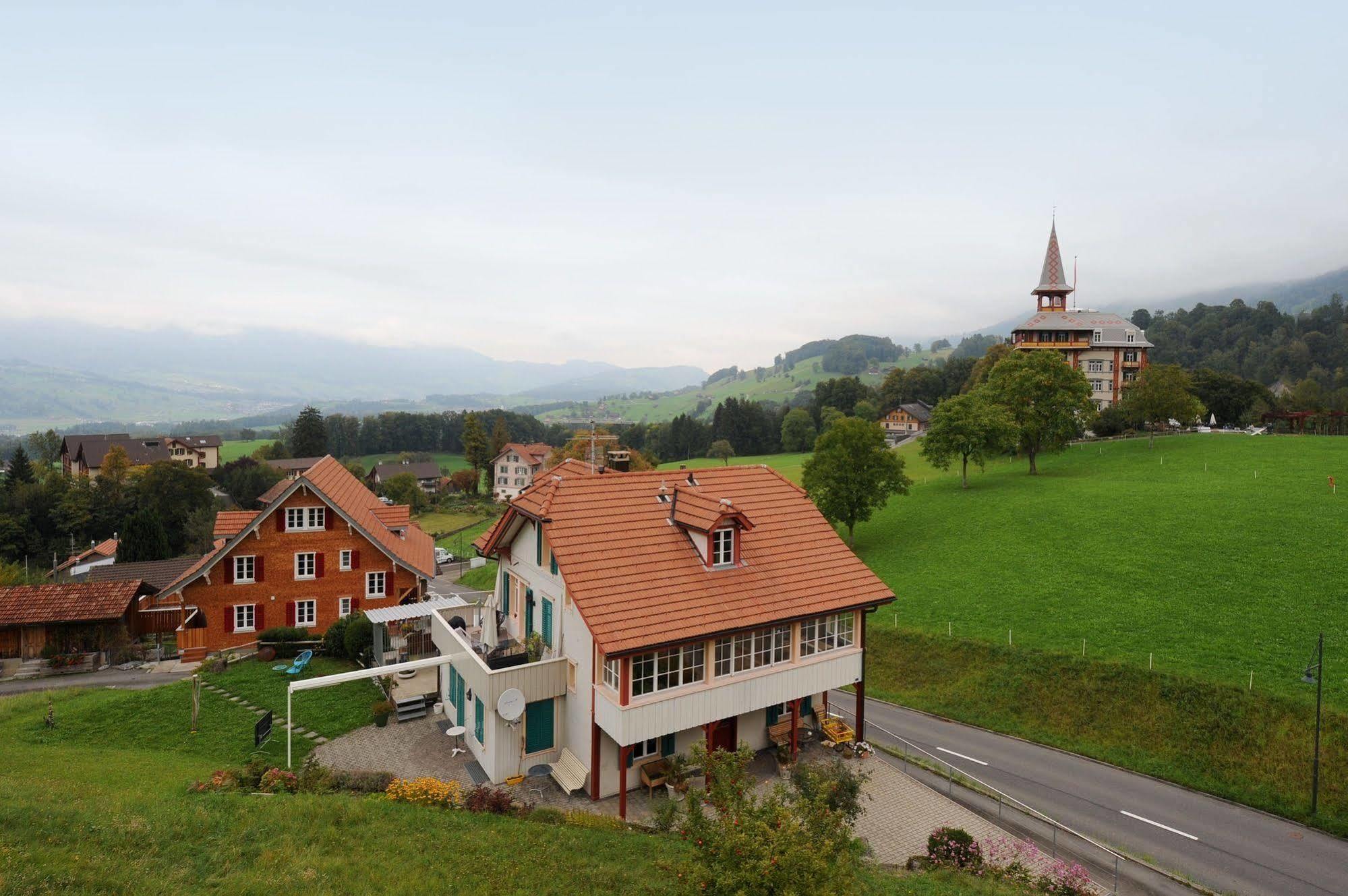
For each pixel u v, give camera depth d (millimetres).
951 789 28891
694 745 16609
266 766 23953
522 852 18891
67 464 134375
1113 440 96250
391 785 22750
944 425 76562
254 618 43875
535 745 26594
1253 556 46219
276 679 35688
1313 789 27047
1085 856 24609
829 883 12562
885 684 41469
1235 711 31656
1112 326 112562
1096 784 29938
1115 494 65062
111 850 15844
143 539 70062
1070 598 44938
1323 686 31641
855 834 24469
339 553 45250
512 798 23297
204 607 43031
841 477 64812
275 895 15250
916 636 43875
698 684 25234
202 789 21781
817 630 28609
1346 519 49688
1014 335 115938
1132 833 26203
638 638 23609
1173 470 72562
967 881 20703
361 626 38344
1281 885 23234
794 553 29719
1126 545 52000
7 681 39438
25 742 27375
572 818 22016
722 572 27328
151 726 29891
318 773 23422
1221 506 56625
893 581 53594
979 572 52188
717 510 27031
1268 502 55875
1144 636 38531
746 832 12992
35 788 19609
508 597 33500
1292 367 189500
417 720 31312
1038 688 37062
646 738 23859
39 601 43031
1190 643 37031
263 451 158125
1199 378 111125
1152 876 23625
